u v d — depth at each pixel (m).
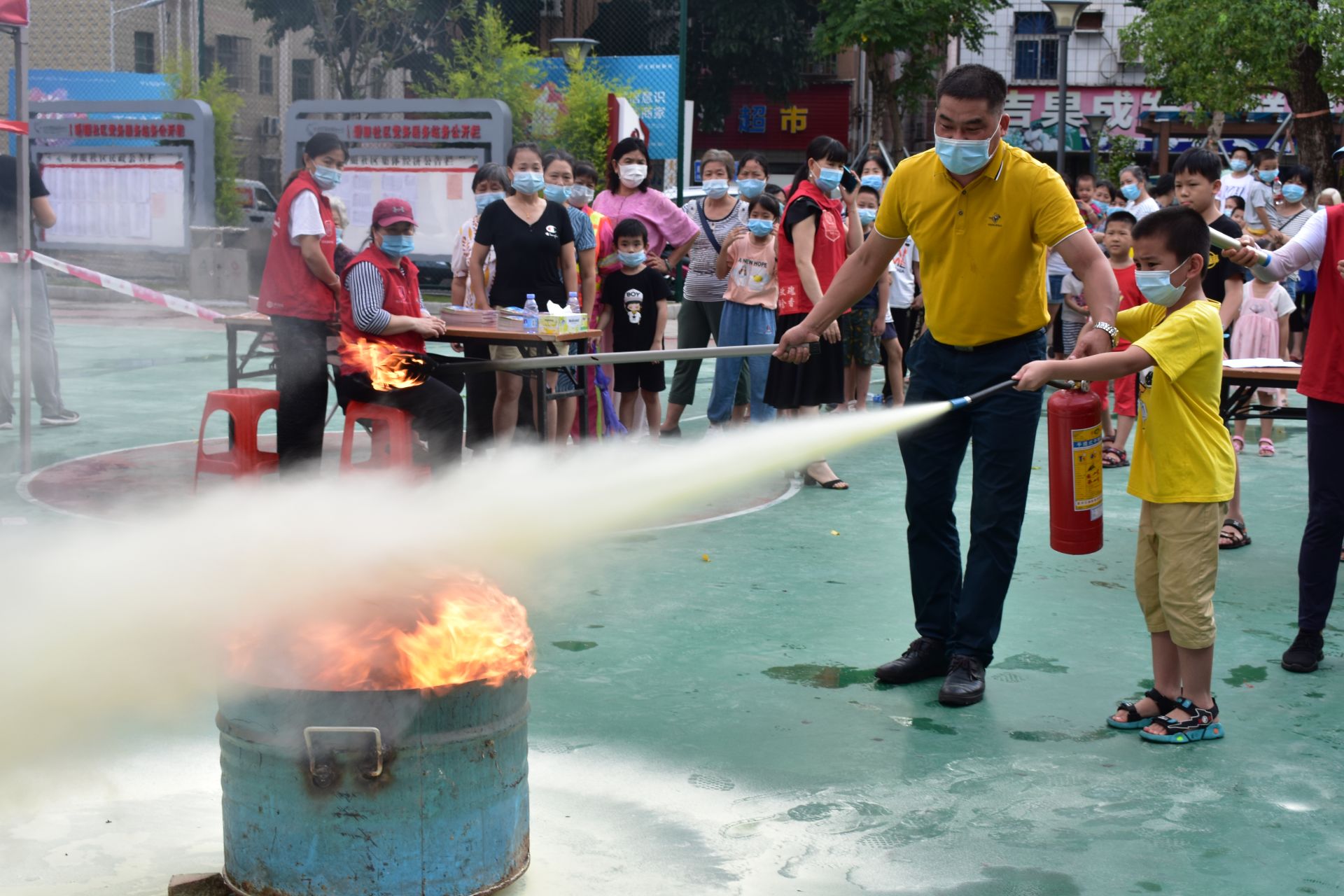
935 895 3.06
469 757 2.84
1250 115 31.88
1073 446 4.14
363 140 17.84
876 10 26.95
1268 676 4.69
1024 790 3.68
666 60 20.27
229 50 26.59
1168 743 4.04
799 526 6.91
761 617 5.29
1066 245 4.18
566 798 3.57
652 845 3.29
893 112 28.80
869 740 4.04
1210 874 3.18
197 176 19.39
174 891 2.95
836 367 7.52
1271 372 6.19
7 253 7.43
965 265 4.30
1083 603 5.60
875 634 5.10
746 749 3.95
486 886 2.92
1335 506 4.65
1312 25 19.98
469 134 17.38
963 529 6.86
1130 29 22.88
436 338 6.82
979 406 4.40
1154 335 3.95
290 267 6.64
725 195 8.92
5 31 7.44
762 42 31.61
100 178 19.52
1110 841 3.36
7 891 2.99
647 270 8.51
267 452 7.15
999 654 4.91
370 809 2.75
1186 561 4.00
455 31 22.36
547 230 7.49
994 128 4.08
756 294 7.96
